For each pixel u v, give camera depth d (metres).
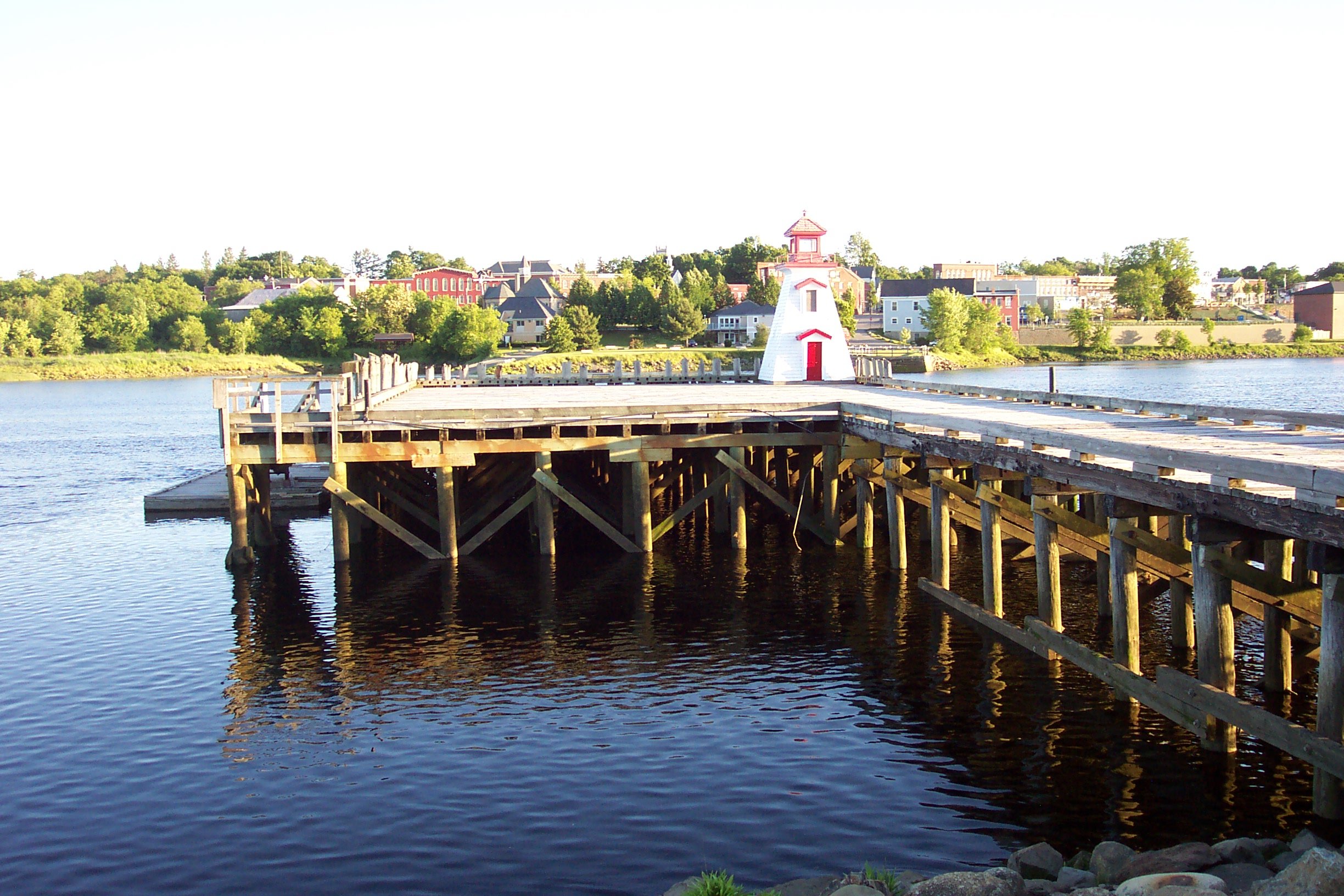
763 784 15.06
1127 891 10.05
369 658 20.94
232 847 13.64
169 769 15.96
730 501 29.62
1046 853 11.63
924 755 15.82
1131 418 23.06
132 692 19.23
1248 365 128.38
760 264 155.50
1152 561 17.97
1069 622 21.83
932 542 24.17
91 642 22.19
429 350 130.00
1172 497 14.84
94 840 13.88
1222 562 14.23
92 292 164.75
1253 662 18.86
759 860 13.02
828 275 45.84
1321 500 11.84
